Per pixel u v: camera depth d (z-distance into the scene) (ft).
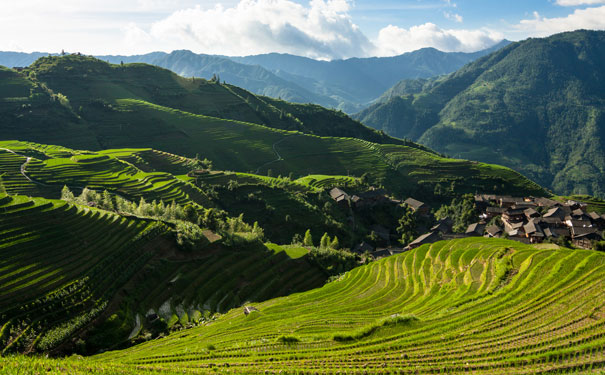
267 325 225.35
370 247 530.68
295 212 560.61
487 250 294.25
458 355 147.74
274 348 174.40
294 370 142.61
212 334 218.38
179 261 327.67
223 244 369.71
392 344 163.94
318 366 147.84
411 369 139.54
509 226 605.31
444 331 172.35
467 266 279.90
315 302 280.72
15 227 274.98
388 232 625.82
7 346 194.90
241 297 315.99
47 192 455.22
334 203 641.81
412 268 316.19
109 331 231.91
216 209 504.84
